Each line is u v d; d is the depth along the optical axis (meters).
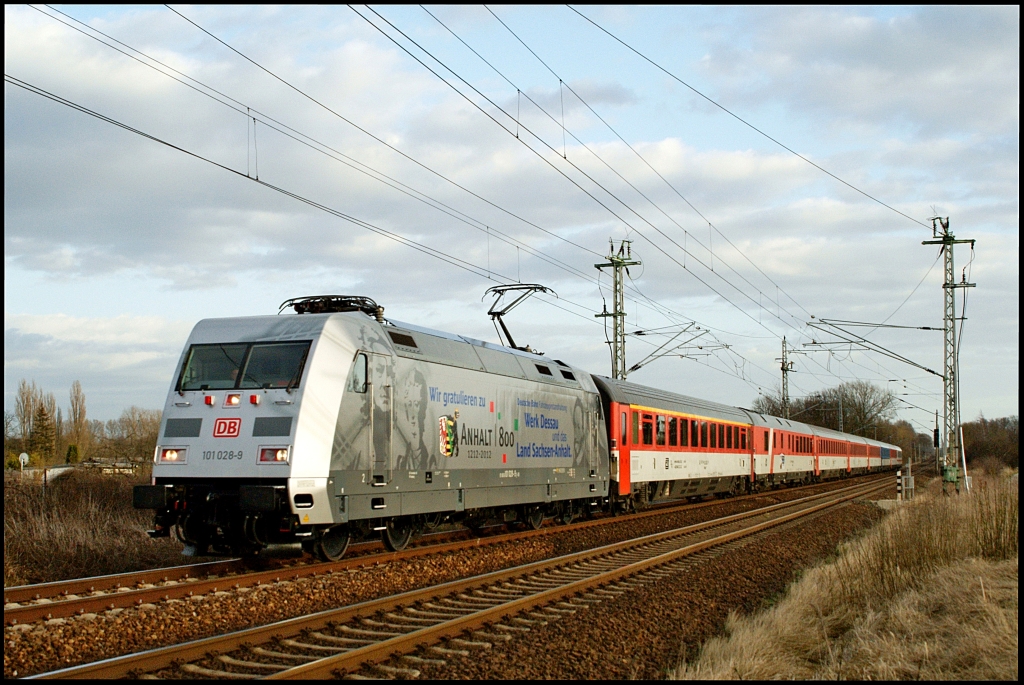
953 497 19.11
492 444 16.94
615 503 24.03
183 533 12.30
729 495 35.38
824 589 11.38
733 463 33.81
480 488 16.42
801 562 15.60
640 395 25.80
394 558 13.88
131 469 34.56
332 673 7.31
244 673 7.40
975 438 81.00
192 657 7.66
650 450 25.66
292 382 12.14
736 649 8.40
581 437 21.09
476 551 15.27
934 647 8.58
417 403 14.51
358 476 12.83
